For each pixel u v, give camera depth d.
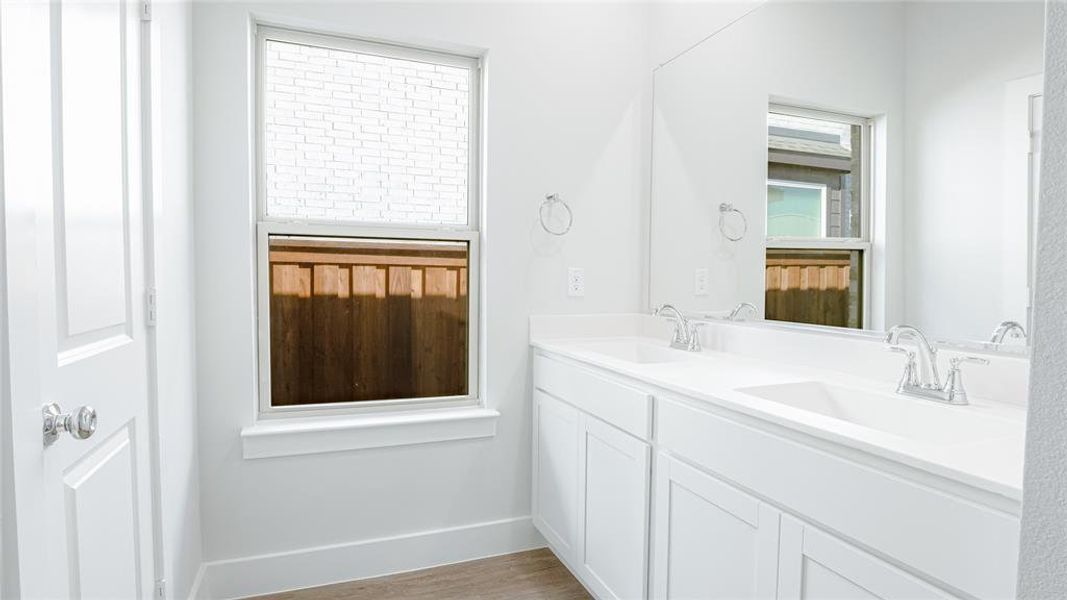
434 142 2.27
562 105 2.36
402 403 2.25
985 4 1.27
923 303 1.40
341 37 2.12
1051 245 0.46
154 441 1.38
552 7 2.34
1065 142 0.45
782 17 1.81
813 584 1.07
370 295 2.21
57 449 0.87
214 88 1.87
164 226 1.47
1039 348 0.46
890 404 1.33
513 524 2.32
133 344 1.25
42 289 0.81
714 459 1.33
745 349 1.95
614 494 1.73
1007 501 0.77
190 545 1.75
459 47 2.22
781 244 1.81
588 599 1.97
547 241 2.35
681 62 2.29
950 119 1.34
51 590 0.84
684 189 2.26
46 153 0.83
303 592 1.99
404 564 2.15
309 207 2.11
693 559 1.40
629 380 1.67
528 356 2.34
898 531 0.92
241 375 1.94
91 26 1.04
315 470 2.04
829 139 1.64
